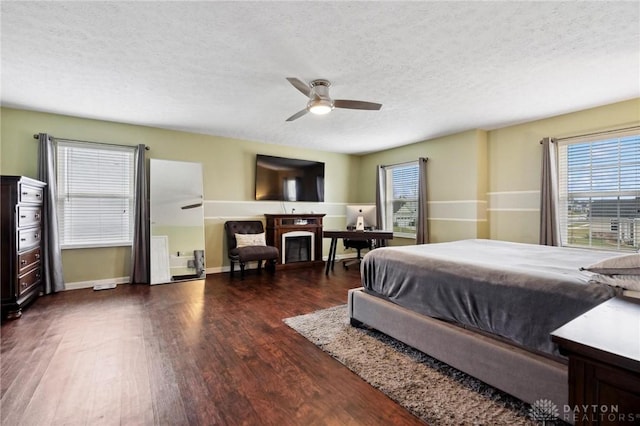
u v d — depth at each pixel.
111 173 4.40
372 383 1.91
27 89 3.16
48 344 2.46
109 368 2.10
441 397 1.76
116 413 1.64
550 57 2.50
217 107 3.75
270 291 4.06
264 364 2.16
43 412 1.65
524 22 2.03
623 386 0.74
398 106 3.69
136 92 3.26
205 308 3.36
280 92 3.27
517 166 4.44
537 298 1.63
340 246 6.76
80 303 3.52
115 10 1.90
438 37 2.21
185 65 2.64
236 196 5.46
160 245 4.61
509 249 2.88
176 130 4.85
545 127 4.16
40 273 3.73
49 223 3.85
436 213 5.29
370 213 5.48
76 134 4.12
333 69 2.71
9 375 2.01
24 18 1.97
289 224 5.70
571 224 3.98
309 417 1.62
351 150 6.48
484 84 3.04
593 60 2.55
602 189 3.71
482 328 1.88
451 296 2.04
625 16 1.96
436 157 5.30
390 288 2.49
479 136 4.70
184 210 4.84
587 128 3.77
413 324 2.24
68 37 2.20
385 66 2.66
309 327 2.80
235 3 1.83
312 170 6.28
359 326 2.83
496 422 1.55
